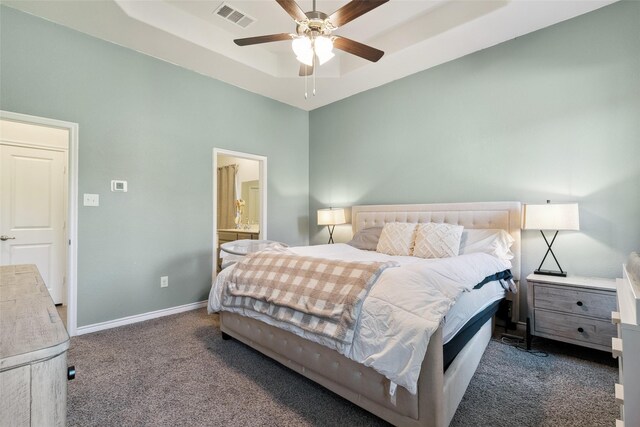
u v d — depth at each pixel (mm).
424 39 3051
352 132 4477
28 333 672
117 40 3016
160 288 3381
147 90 3287
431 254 2916
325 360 1775
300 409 1734
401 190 3922
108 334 2840
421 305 1445
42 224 3613
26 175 3520
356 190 4430
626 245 2480
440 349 1384
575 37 2713
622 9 2512
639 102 2443
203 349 2516
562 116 2779
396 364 1375
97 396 1851
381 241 3430
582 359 2340
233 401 1810
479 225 3145
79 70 2850
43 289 1148
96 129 2945
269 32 3316
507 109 3082
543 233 2863
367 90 4281
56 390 607
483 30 2895
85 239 2881
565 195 2756
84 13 2605
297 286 1949
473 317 1935
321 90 4285
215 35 3229
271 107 4566
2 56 2484
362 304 1600
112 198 3047
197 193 3699
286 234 4773
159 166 3377
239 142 4148
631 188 2469
